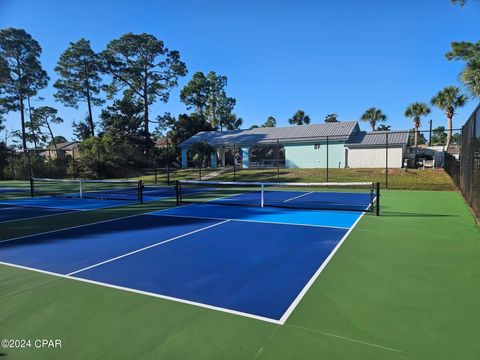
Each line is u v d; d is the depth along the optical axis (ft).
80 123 149.48
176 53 140.46
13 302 12.82
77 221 30.96
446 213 32.53
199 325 10.85
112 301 12.80
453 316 11.30
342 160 96.89
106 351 9.43
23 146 147.13
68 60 139.23
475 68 54.95
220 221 29.96
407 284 14.25
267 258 18.37
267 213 34.47
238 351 9.34
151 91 144.46
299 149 102.27
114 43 135.85
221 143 113.60
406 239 22.25
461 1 38.22
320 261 17.71
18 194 60.03
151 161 131.34
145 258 18.56
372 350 9.31
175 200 47.85
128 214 34.86
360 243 21.36
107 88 144.87
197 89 176.35
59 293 13.64
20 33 138.82
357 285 14.23
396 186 60.08
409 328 10.52
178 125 147.95
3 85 140.05
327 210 36.01
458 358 8.89
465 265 16.69
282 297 13.05
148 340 9.97
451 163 63.41
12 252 20.16
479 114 27.76
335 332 10.32
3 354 9.36
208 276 15.56
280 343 9.72
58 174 106.52
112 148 107.86
